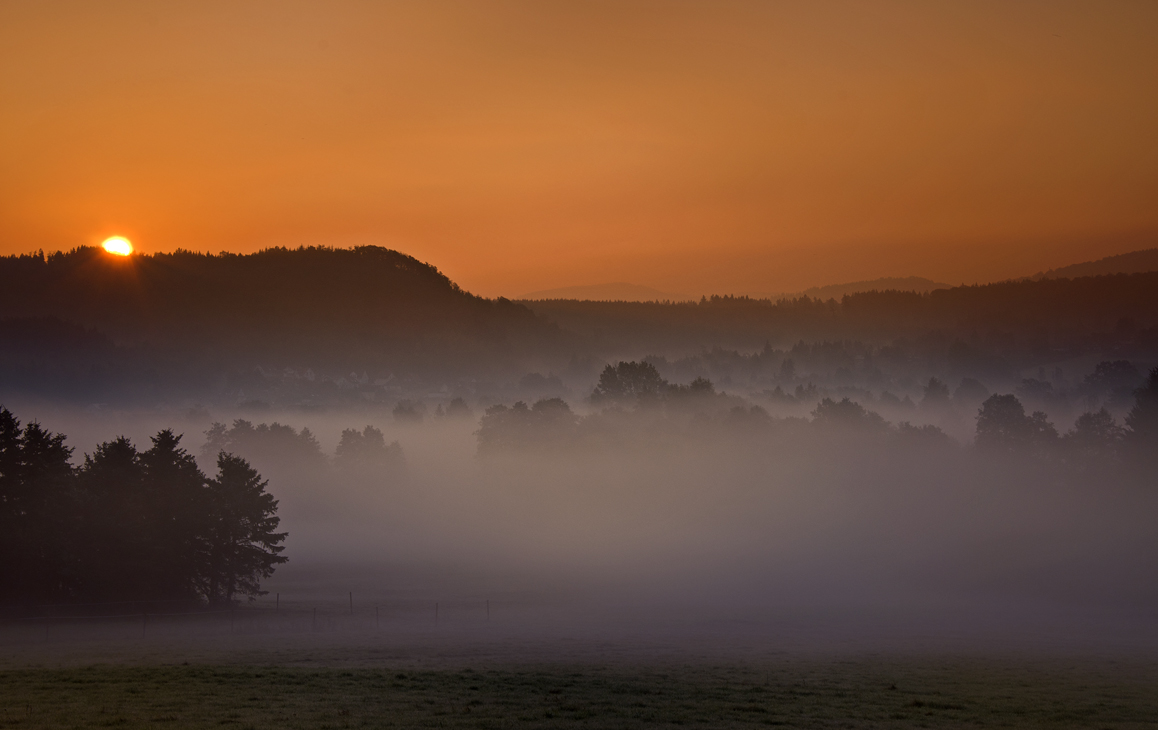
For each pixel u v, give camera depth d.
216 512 100.75
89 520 94.94
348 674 54.25
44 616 87.25
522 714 43.22
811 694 50.84
